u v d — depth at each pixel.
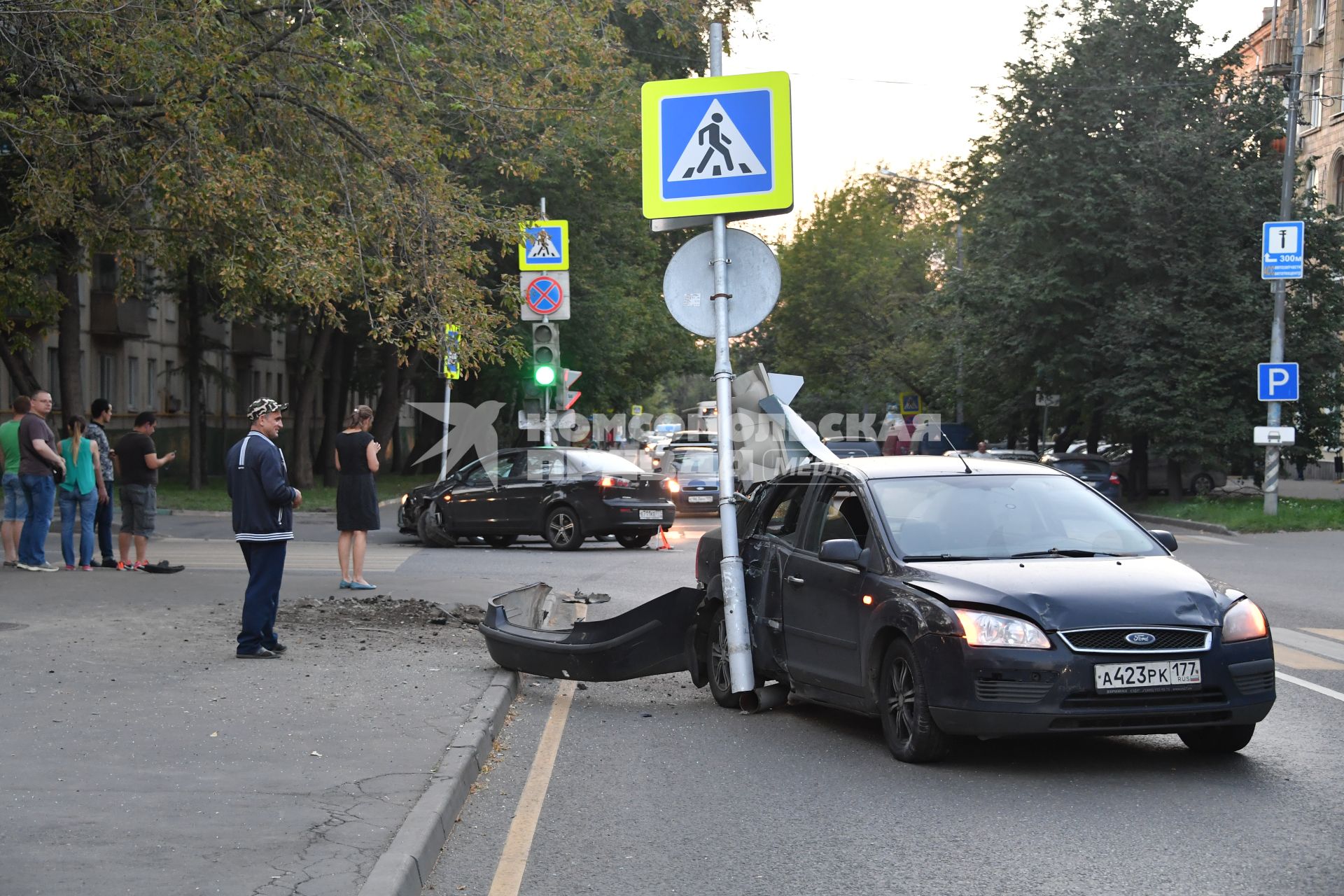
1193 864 5.50
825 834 6.03
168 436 49.75
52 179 15.89
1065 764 7.41
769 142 9.57
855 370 62.66
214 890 4.80
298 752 7.10
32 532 16.06
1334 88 51.09
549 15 15.98
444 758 7.01
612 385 46.75
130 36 14.80
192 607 12.89
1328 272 35.69
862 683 7.89
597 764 7.53
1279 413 29.20
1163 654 6.96
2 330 24.41
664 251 51.16
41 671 9.32
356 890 4.82
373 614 12.73
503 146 17.14
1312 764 7.37
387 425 43.91
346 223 15.43
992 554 7.90
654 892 5.23
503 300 16.58
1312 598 15.96
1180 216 35.62
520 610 10.74
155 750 7.06
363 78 15.35
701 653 9.68
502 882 5.36
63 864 5.06
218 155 14.77
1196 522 29.77
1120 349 35.34
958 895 5.14
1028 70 37.03
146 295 40.16
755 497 10.04
